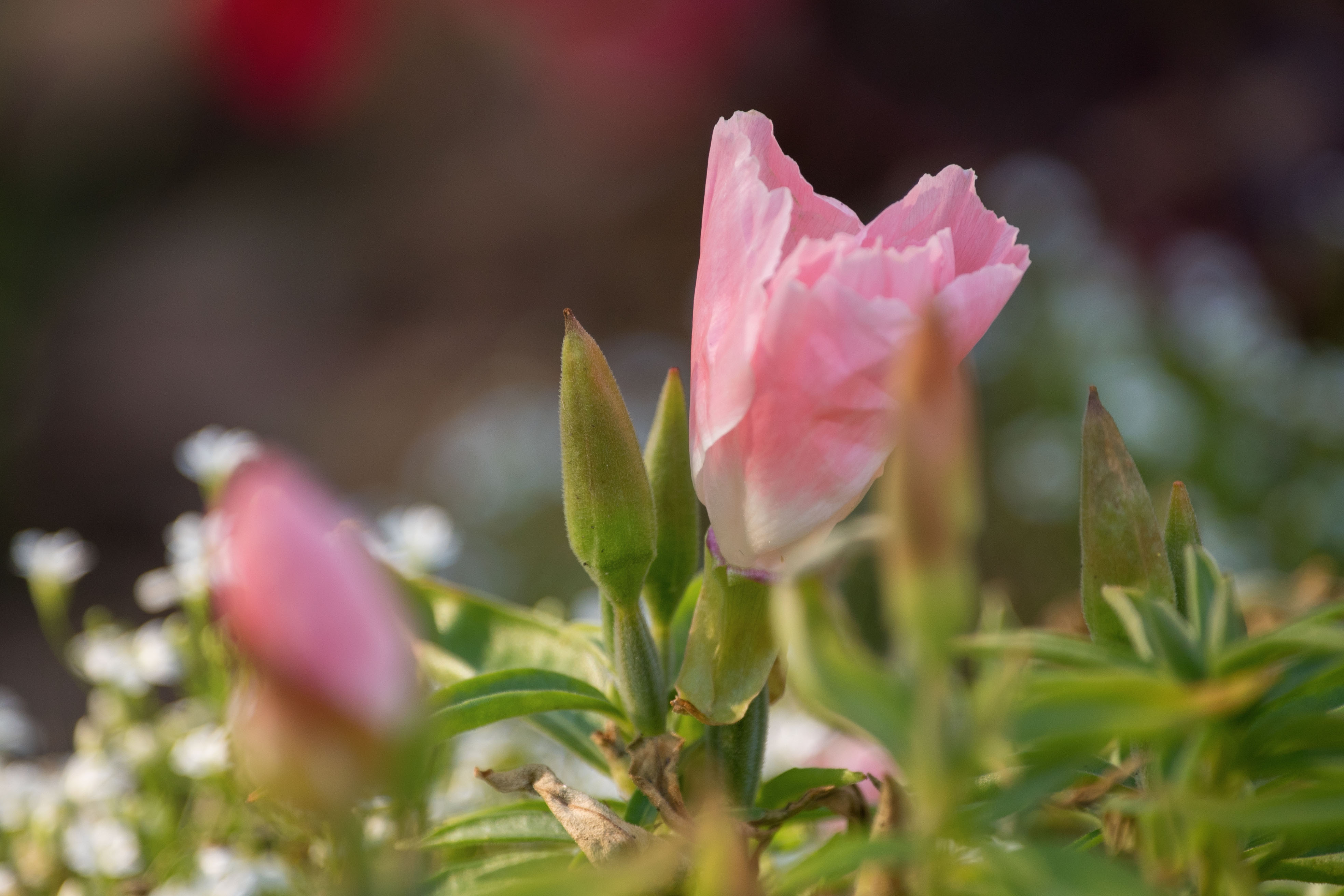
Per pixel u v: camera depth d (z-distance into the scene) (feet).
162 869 1.34
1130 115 5.62
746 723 1.17
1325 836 1.10
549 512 3.92
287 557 1.02
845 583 2.94
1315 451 3.37
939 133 6.19
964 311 1.11
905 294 1.11
